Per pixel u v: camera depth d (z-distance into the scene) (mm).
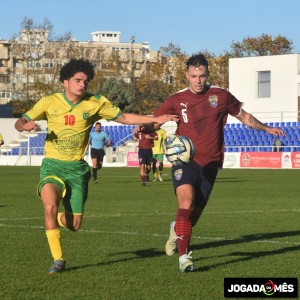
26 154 71812
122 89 97438
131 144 66562
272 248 13477
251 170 52094
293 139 60750
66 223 11617
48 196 11055
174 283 10141
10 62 169625
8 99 168875
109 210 21719
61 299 9172
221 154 12219
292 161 54562
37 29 113562
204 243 14195
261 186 33969
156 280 10359
